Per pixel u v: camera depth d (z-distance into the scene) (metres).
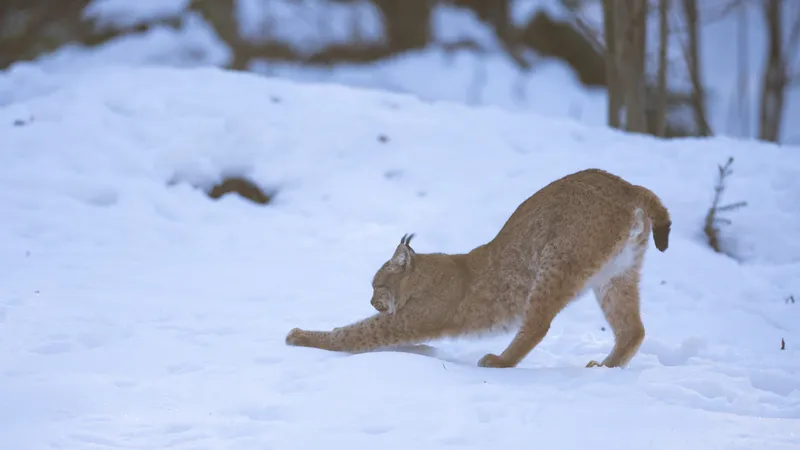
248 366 8.70
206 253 13.27
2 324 9.63
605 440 6.81
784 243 14.19
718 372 8.91
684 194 15.12
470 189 15.75
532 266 9.09
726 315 11.77
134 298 10.89
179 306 10.72
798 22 29.02
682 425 7.12
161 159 15.90
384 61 33.78
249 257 13.20
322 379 8.16
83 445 6.75
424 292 9.35
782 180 15.66
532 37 35.78
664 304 12.12
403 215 14.98
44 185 14.63
